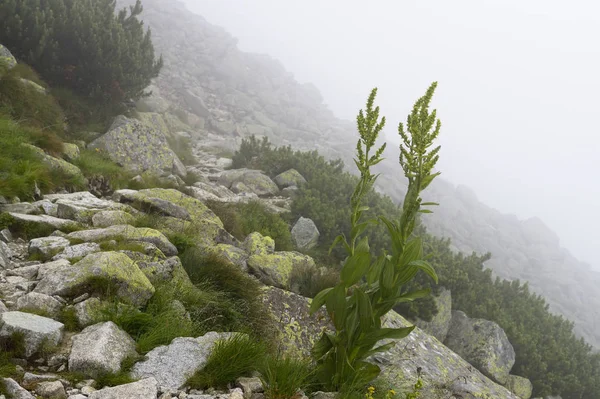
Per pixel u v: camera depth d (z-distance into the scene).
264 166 17.28
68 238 5.99
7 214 6.15
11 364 3.55
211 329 5.20
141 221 7.04
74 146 10.81
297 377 4.20
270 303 6.17
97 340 3.94
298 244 11.27
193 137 25.23
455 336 11.28
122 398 3.39
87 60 15.88
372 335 4.20
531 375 11.52
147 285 4.90
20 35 14.54
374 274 4.19
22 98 11.50
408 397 4.24
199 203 8.73
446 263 12.75
